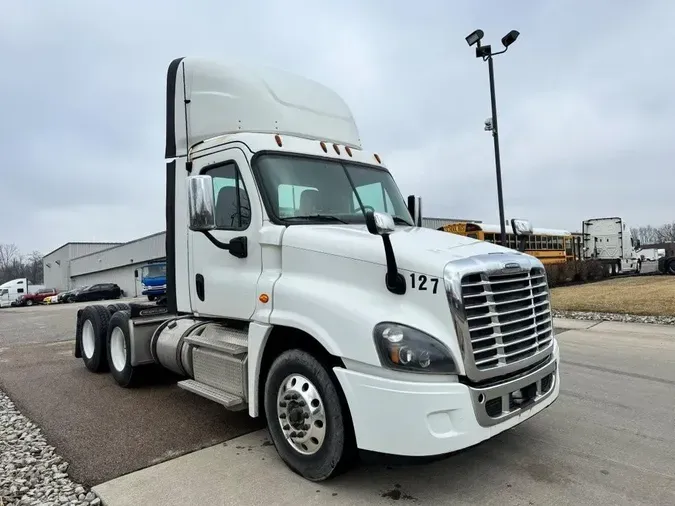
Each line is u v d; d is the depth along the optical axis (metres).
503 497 3.38
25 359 8.81
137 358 6.04
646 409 5.24
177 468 3.92
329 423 3.46
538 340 3.73
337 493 3.46
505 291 3.41
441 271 3.19
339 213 4.50
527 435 4.50
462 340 3.13
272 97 4.84
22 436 4.71
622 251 34.00
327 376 3.47
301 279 3.80
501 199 13.01
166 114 5.23
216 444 4.41
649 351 8.29
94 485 3.67
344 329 3.32
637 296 14.93
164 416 5.21
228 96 4.78
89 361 7.44
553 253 27.83
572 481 3.61
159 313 6.43
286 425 3.78
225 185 4.52
